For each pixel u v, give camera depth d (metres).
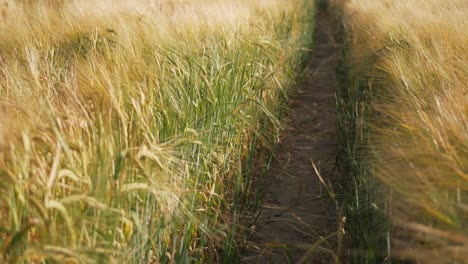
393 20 6.43
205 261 3.37
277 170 5.03
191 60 4.07
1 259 2.01
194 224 3.19
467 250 2.07
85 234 2.11
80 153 2.23
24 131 2.06
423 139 2.67
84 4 6.75
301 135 6.09
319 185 4.83
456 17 5.65
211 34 5.11
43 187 2.04
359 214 3.23
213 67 4.20
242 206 4.03
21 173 2.03
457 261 2.15
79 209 2.19
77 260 2.06
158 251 2.79
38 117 2.26
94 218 2.16
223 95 4.10
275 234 4.03
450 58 4.15
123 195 2.37
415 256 2.55
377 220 3.01
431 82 3.86
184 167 3.13
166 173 2.63
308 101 7.61
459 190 2.28
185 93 3.67
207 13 5.81
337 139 5.30
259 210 4.27
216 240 3.46
